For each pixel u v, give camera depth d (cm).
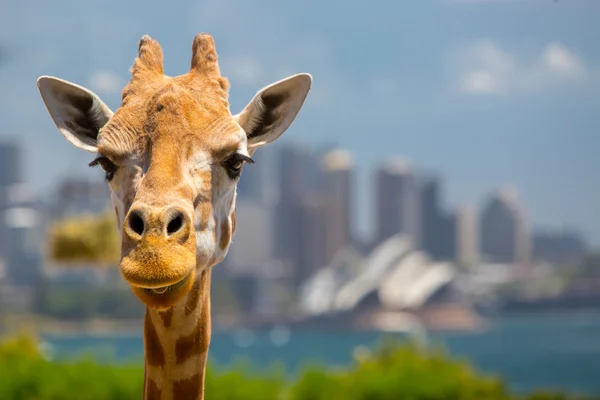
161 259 598
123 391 2355
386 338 3098
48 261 2988
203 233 670
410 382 2656
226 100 710
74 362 2480
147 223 609
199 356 724
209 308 734
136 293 618
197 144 672
